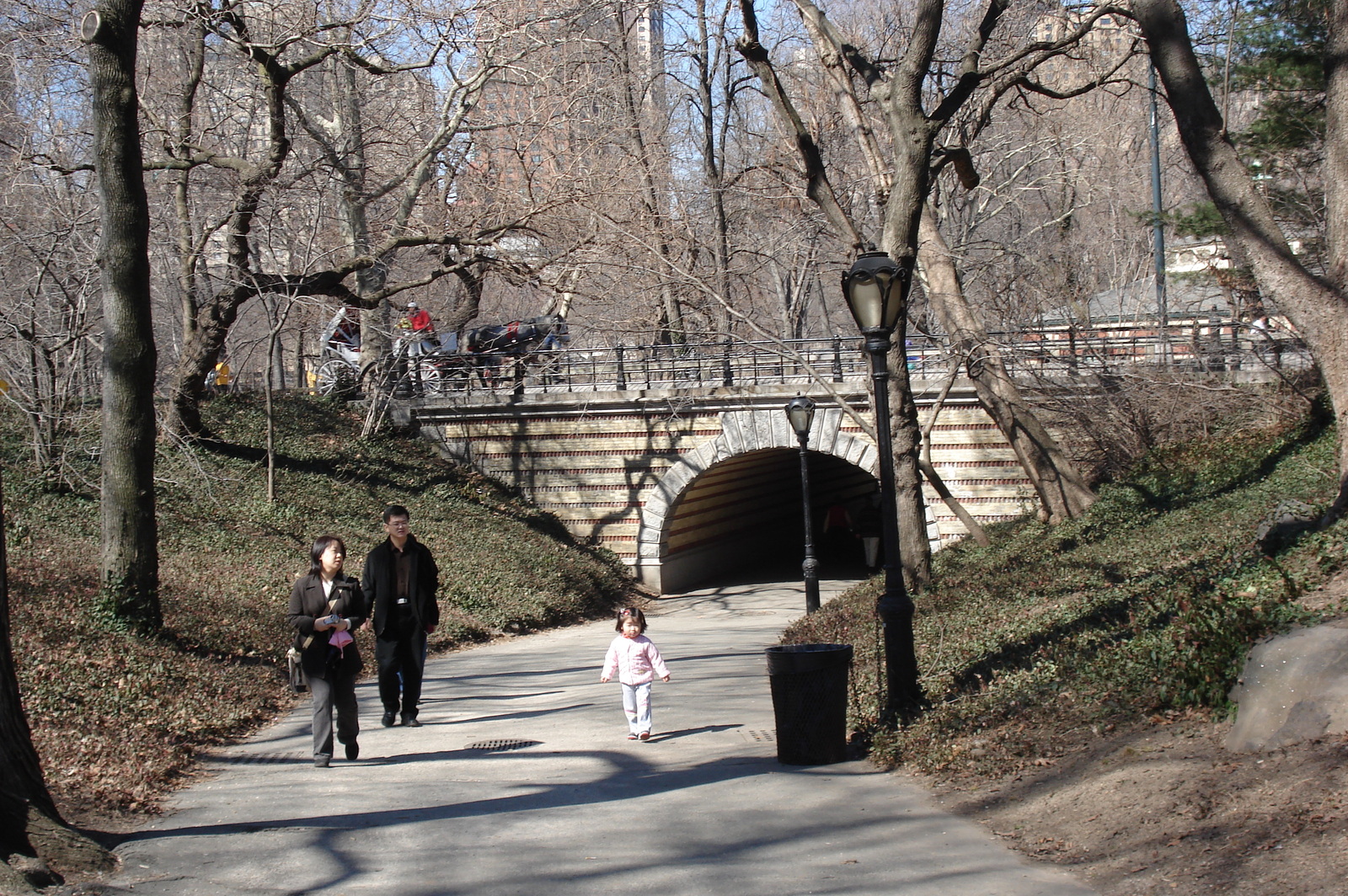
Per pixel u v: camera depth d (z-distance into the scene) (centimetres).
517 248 3089
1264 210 1302
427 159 2833
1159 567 1463
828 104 3272
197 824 802
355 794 904
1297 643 731
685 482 3256
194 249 2631
